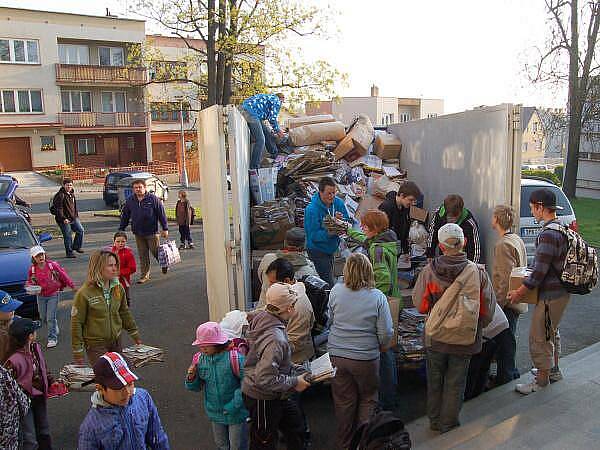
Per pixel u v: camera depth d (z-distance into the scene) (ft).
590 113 77.46
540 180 31.86
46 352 23.21
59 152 129.70
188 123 149.48
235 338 13.73
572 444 12.64
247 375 12.59
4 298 15.55
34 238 30.96
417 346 17.53
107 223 64.39
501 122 18.07
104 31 131.75
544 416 14.06
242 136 20.93
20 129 124.26
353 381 14.26
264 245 23.39
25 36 122.62
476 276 13.76
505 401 16.08
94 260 17.10
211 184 20.17
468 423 14.56
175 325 26.32
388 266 16.03
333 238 19.65
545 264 14.83
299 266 18.22
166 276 36.35
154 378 20.25
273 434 12.73
